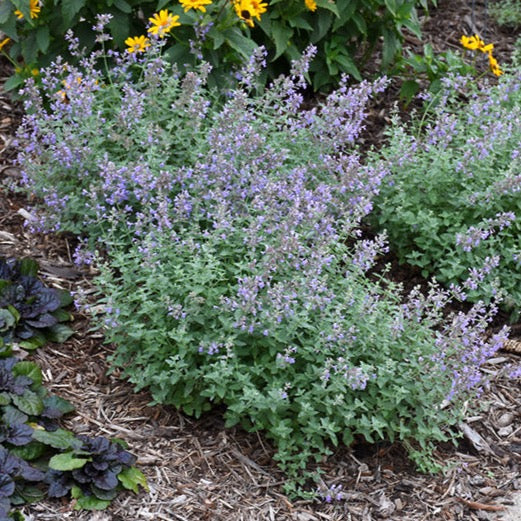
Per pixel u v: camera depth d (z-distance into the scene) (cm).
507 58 413
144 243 293
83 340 308
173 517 275
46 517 270
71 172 324
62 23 352
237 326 286
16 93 368
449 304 329
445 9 433
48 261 324
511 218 320
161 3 341
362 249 310
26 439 275
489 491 288
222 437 291
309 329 291
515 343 321
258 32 371
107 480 274
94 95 329
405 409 288
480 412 305
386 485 287
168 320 292
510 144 341
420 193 335
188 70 344
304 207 307
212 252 298
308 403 280
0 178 344
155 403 290
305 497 281
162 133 321
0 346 292
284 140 329
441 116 339
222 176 308
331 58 374
